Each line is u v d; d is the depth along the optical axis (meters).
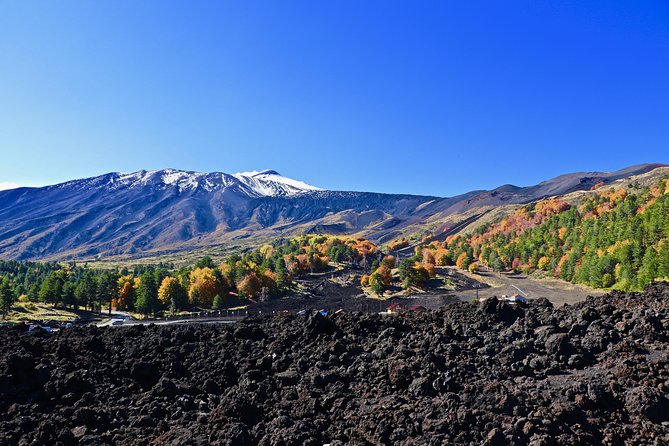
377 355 22.64
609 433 16.02
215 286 133.50
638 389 17.47
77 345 23.73
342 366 22.12
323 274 180.25
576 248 154.88
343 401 18.88
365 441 16.14
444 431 15.92
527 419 16.17
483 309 27.75
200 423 17.62
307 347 24.28
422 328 26.16
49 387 19.03
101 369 21.42
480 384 18.41
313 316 26.48
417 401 17.97
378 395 19.12
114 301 129.00
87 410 17.56
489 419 16.27
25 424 16.62
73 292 125.31
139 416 18.06
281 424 17.31
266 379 21.05
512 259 189.75
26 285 168.38
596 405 17.33
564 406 17.02
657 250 110.94
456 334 24.66
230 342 25.30
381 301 131.12
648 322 22.12
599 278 125.88
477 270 182.88
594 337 21.80
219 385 21.19
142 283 122.56
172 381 20.70
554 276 158.00
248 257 191.88
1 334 25.95
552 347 21.56
